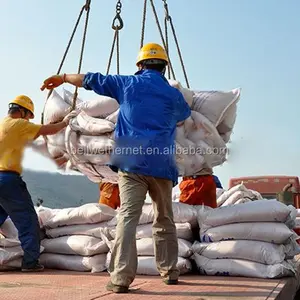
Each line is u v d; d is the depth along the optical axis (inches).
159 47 154.3
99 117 176.1
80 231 194.1
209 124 170.7
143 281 155.6
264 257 164.6
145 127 142.6
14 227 205.0
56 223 200.2
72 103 188.9
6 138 187.6
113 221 190.7
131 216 139.2
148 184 144.6
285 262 167.5
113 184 219.1
